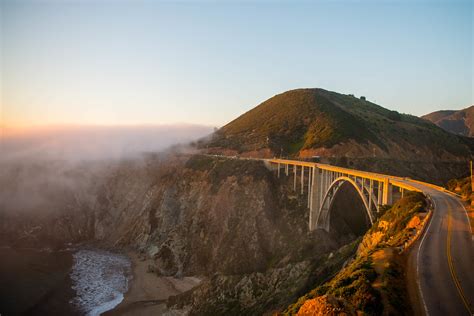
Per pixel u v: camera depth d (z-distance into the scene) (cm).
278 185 10150
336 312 2058
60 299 7862
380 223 4612
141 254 10700
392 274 2442
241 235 9119
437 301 2188
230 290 6931
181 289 8256
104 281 8856
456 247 2959
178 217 11138
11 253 10756
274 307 5716
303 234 8588
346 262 5278
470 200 4303
